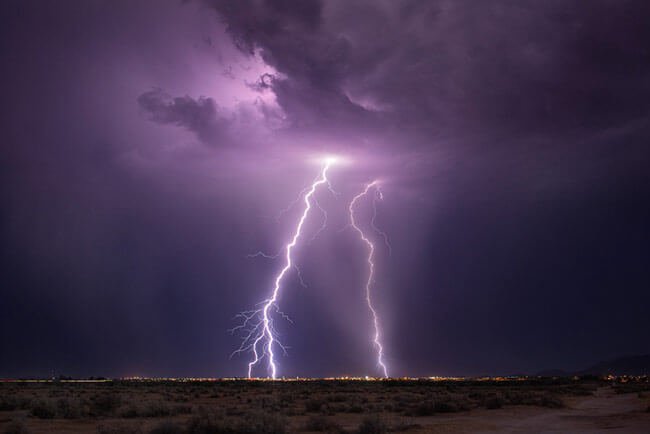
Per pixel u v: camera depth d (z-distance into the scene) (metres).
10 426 18.81
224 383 84.06
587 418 24.62
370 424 19.45
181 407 28.77
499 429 20.31
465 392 54.03
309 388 65.62
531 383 81.06
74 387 68.69
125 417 25.06
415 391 56.62
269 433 18.75
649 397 39.41
